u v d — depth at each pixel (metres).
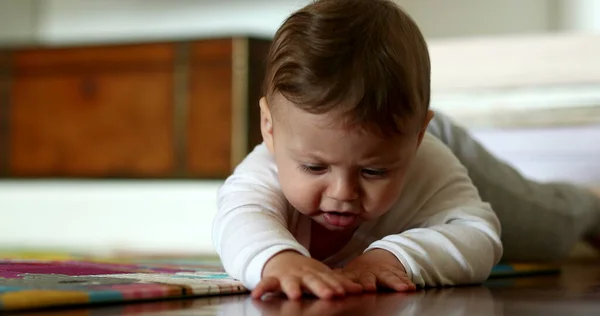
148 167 2.88
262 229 0.90
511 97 2.33
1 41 3.74
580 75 2.25
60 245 2.80
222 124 2.76
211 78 2.77
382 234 1.06
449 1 3.09
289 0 3.38
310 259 0.85
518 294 0.90
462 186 1.09
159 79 2.85
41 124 3.04
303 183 0.89
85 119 2.97
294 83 0.86
